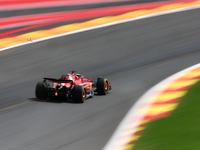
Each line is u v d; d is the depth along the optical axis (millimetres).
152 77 52625
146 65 62000
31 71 60594
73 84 40375
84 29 85562
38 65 63750
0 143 26141
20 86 52094
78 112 34719
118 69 60500
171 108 31906
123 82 51250
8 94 47281
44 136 27359
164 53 69938
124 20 92125
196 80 43562
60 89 39750
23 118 33219
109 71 59531
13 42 77000
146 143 23875
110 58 67500
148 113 31719
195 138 23531
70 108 36500
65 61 66125
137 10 101125
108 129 28438
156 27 87062
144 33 82938
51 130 28875
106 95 43656
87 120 31641
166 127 26453
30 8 102375
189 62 61125
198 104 31250
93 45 75312
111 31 83875
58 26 88500
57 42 76938
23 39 79062
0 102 42625
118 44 75938
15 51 71062
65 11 100938
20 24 90312
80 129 28859
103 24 89062
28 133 28297
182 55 67812
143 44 75938
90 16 96188
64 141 26000
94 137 26594
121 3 108000
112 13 98438
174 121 27656
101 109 35875
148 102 36656
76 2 108625
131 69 59938
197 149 21750
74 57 68375
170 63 61688
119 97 42000
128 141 24750
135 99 39906
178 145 22828
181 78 47781
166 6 105250
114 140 25438
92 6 105125
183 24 89500
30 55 68875
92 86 47688
